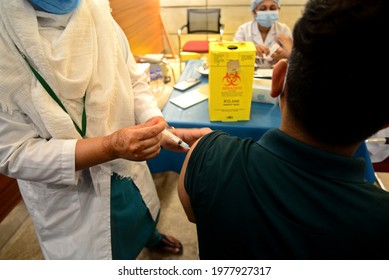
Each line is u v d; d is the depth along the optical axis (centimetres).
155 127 69
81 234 86
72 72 67
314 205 35
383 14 27
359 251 34
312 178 36
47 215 81
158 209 115
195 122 108
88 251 88
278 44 170
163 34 395
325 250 35
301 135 38
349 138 35
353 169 37
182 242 155
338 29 28
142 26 322
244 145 45
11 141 64
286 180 37
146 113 91
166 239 147
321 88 31
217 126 106
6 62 59
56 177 67
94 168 78
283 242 36
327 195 35
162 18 385
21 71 61
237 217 39
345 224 34
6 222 172
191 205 46
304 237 35
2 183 174
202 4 372
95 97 73
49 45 63
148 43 345
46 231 85
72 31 65
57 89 65
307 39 31
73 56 67
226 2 364
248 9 365
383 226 34
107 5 82
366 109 31
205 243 45
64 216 82
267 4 207
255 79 127
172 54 395
